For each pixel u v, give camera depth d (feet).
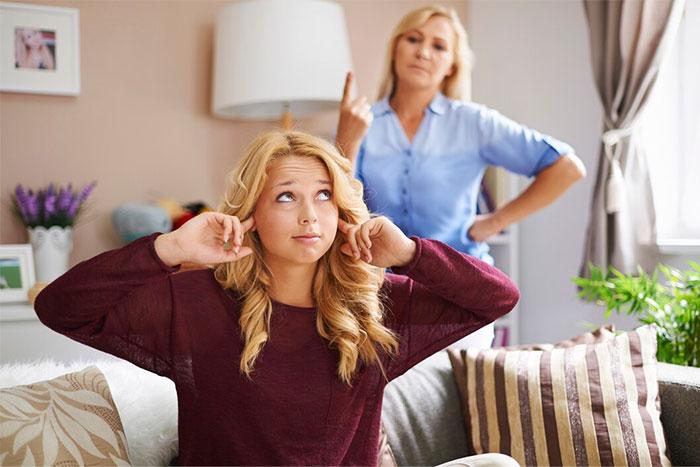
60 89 10.29
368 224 4.17
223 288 4.29
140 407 4.99
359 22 11.95
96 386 4.70
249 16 9.68
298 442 4.16
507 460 4.15
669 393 5.70
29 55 10.16
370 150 7.91
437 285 4.30
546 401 5.61
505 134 7.61
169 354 4.15
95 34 10.58
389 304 4.62
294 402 4.17
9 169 10.16
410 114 7.88
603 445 5.38
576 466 5.39
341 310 4.30
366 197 7.91
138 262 3.81
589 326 7.76
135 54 10.77
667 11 8.33
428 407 5.92
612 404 5.51
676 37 8.81
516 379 5.77
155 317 4.09
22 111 10.21
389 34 12.12
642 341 5.82
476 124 7.67
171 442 5.01
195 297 4.21
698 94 8.62
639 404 5.54
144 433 4.92
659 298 7.10
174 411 5.10
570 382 5.64
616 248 8.79
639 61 8.55
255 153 4.16
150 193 10.84
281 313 4.31
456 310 4.58
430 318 4.61
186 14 11.02
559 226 10.66
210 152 11.16
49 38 10.25
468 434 5.95
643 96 8.60
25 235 10.11
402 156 7.83
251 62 9.61
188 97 11.04
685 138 8.79
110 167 10.64
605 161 8.95
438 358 6.29
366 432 4.41
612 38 8.87
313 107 10.97
